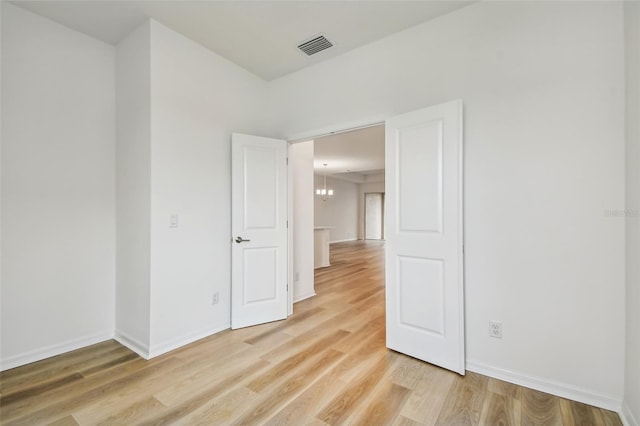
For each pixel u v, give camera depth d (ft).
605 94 5.74
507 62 6.72
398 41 8.40
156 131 7.97
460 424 5.32
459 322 6.93
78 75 8.46
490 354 6.91
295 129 10.73
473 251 7.09
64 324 8.17
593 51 5.84
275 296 10.59
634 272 5.16
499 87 6.81
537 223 6.38
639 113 4.90
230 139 10.02
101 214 8.89
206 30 8.38
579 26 5.97
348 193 41.75
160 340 8.04
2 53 7.20
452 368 7.04
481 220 7.00
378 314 11.27
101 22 8.05
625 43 5.52
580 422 5.35
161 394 6.19
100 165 8.88
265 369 7.21
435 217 7.32
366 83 9.02
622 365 5.59
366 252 29.45
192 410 5.69
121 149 8.91
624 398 5.53
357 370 7.16
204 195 9.18
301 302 12.84
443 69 7.62
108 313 9.02
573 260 6.03
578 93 5.97
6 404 5.86
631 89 5.25
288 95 10.89
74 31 8.38
